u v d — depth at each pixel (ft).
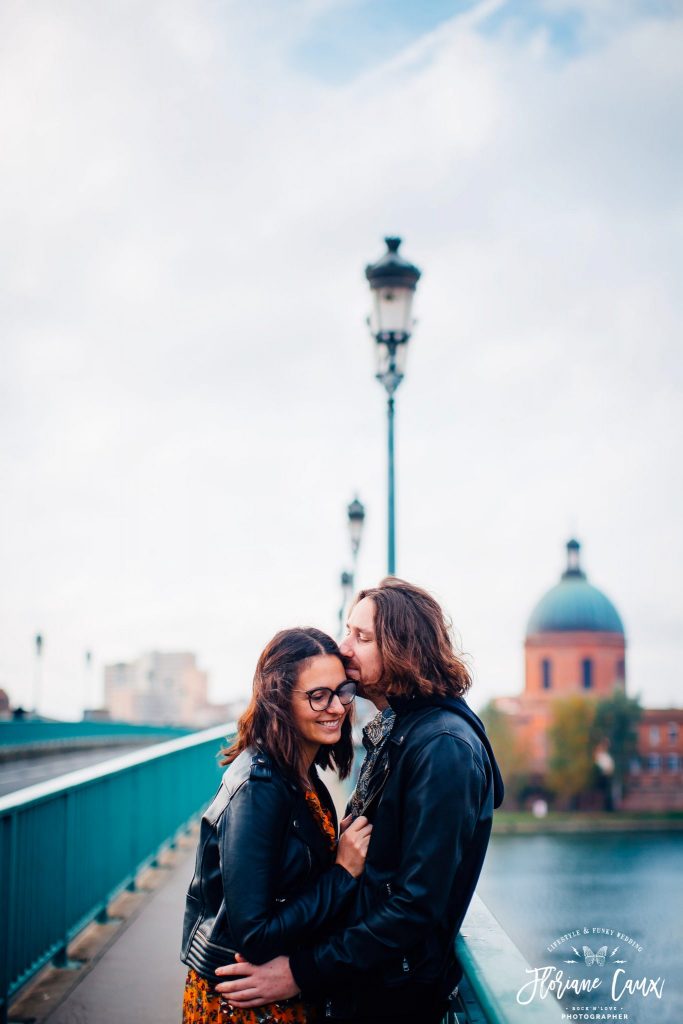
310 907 9.21
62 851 20.59
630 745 386.93
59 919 20.31
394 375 38.45
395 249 39.14
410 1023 9.25
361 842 9.50
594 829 359.25
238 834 9.26
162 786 32.86
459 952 9.32
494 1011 7.50
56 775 80.79
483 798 9.33
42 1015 17.76
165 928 23.62
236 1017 9.37
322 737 9.87
